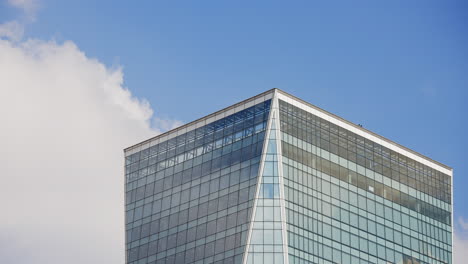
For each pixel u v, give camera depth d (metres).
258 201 185.50
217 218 192.88
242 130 195.62
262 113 192.88
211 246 191.62
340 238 192.38
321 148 195.88
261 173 187.12
